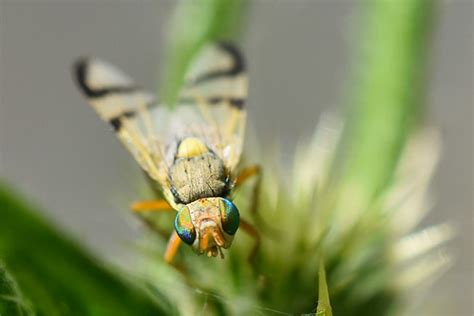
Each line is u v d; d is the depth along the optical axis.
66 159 0.07
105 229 0.05
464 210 0.06
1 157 0.07
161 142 0.05
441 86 0.07
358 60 0.05
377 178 0.05
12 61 0.08
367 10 0.05
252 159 0.05
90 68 0.05
